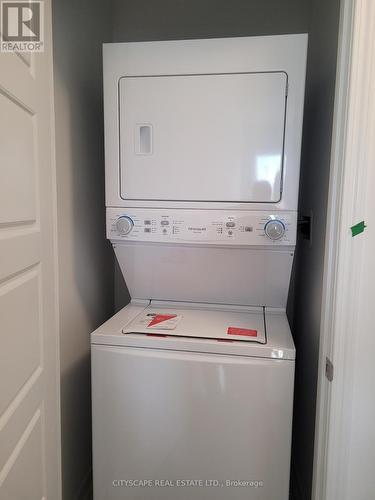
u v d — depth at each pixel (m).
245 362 1.24
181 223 1.40
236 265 1.50
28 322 0.95
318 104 1.56
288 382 1.23
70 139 1.52
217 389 1.26
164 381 1.29
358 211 1.00
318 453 1.16
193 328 1.39
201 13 1.95
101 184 1.88
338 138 1.03
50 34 1.06
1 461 0.83
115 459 1.36
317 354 1.45
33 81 0.94
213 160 1.35
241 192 1.35
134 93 1.37
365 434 1.09
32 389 0.99
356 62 0.96
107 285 2.03
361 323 1.05
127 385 1.32
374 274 1.03
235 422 1.27
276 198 1.33
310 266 1.62
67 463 1.57
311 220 1.62
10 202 0.83
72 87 1.52
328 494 1.12
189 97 1.33
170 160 1.38
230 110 1.32
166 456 1.32
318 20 1.63
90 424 1.81
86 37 1.64
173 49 1.33
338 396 1.08
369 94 0.96
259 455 1.27
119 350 1.31
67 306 1.54
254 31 1.92
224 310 1.61
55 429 1.17
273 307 1.61
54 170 1.11
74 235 1.59
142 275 1.61
